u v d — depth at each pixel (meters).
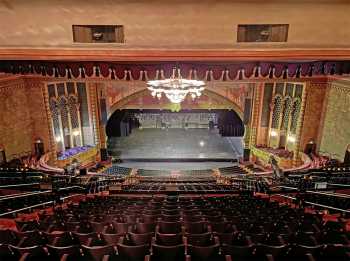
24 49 5.62
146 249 4.94
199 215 7.68
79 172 17.38
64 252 4.89
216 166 24.89
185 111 30.78
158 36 5.55
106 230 6.38
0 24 5.50
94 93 23.78
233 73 10.92
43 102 20.30
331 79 19.16
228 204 9.63
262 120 24.20
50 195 10.31
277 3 5.36
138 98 24.59
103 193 12.88
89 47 5.64
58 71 10.68
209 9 5.41
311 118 20.69
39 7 5.43
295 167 20.17
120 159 25.58
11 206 8.89
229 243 5.79
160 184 15.82
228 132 30.20
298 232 5.84
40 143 20.62
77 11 5.45
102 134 24.92
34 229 6.55
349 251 4.80
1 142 17.67
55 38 5.59
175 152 26.80
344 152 18.05
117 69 10.99
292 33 5.52
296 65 10.55
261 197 11.58
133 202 10.12
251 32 5.57
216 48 5.60
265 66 10.73
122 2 5.38
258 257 4.96
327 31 5.51
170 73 11.05
